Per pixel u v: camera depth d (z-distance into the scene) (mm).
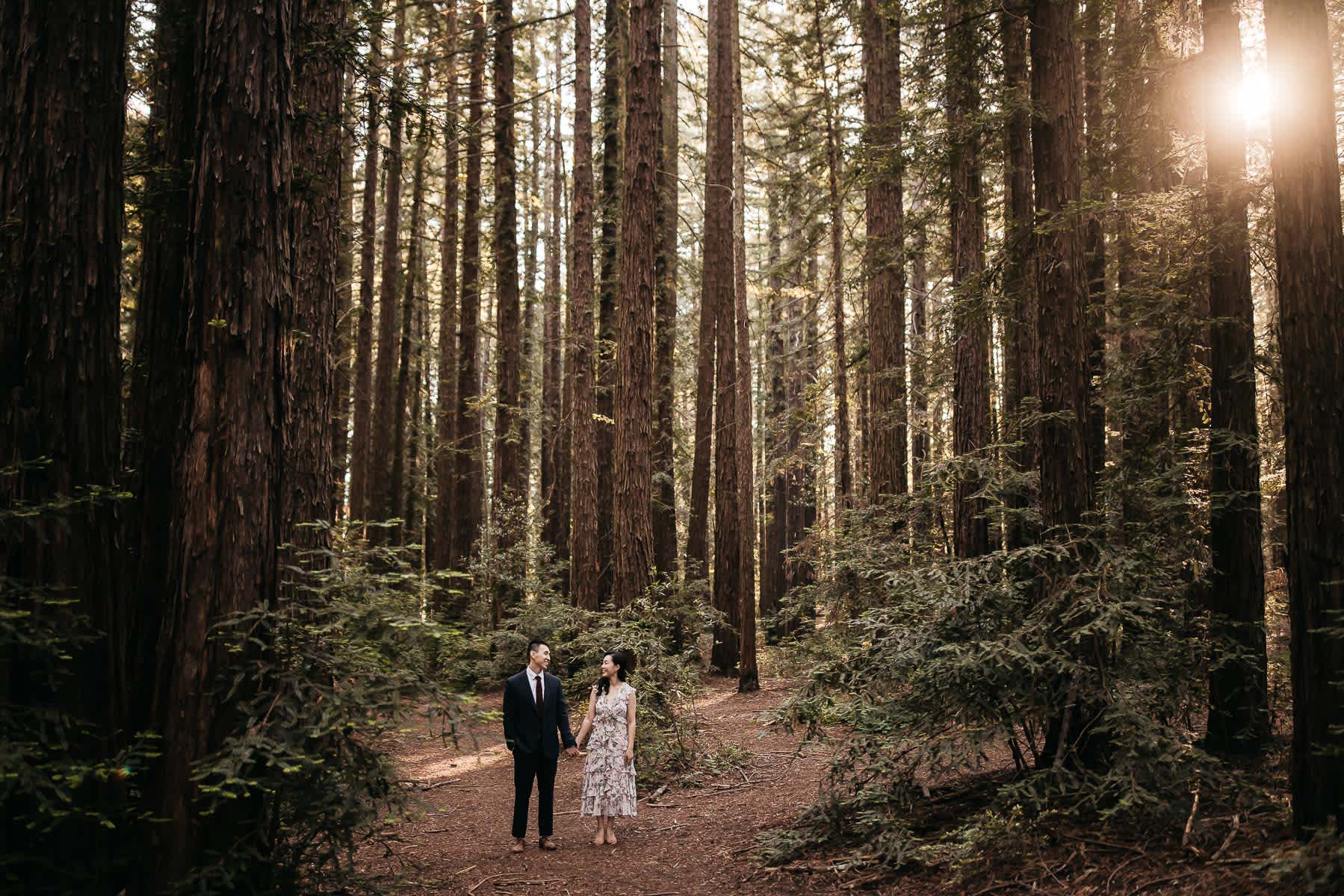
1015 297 8273
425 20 16797
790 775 8977
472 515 20906
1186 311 7336
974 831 5488
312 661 4445
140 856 4211
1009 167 10062
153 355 5066
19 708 3770
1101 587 5707
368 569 4867
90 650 4203
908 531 10859
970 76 8930
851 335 17734
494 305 32688
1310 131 4574
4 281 4152
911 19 9047
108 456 4355
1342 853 3756
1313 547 4438
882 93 12633
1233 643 6250
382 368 20312
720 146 18734
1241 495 6551
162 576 4812
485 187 24188
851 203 17891
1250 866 4266
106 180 4418
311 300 8273
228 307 4645
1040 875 4852
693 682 11094
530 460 28609
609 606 12344
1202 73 7176
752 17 19109
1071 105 6879
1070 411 6586
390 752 5266
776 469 24203
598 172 22266
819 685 6715
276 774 4262
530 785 6926
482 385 34469
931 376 13727
